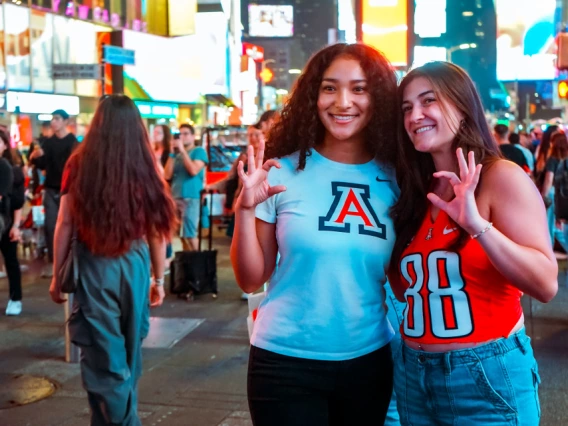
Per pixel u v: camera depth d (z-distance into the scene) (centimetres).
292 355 268
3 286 914
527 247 236
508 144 986
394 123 279
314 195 274
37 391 527
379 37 2538
